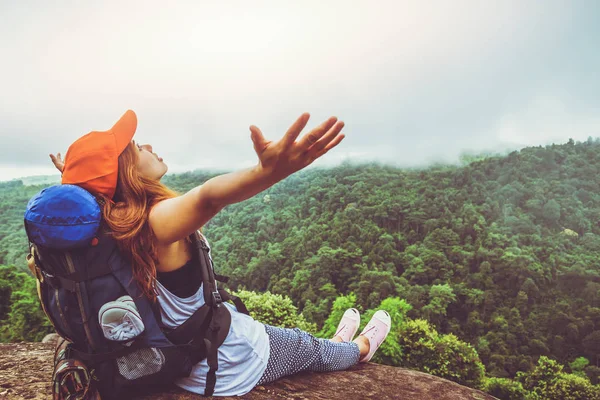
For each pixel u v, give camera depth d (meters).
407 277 82.56
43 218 1.16
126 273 1.25
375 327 2.34
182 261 1.41
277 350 1.71
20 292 32.25
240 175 1.07
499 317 65.81
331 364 1.98
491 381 35.00
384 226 109.31
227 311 1.54
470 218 104.81
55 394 1.27
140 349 1.30
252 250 102.69
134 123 1.42
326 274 79.12
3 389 1.67
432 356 22.09
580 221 111.81
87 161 1.28
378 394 1.85
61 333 1.33
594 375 52.69
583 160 146.38
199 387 1.49
